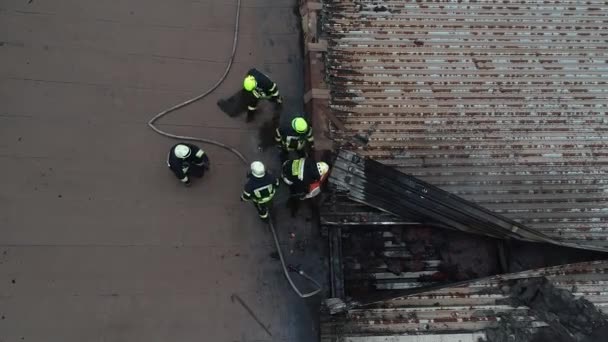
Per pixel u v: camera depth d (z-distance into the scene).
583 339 5.52
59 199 5.62
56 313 5.12
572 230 6.38
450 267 6.45
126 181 5.83
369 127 6.50
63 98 6.14
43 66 6.27
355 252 6.36
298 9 7.21
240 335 5.30
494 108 6.88
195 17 6.93
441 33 7.26
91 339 5.07
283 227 5.89
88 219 5.57
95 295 5.24
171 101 6.36
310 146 6.13
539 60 7.27
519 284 5.90
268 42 6.95
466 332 5.52
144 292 5.33
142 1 6.89
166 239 5.61
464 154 6.55
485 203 6.35
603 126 6.98
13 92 6.07
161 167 5.97
